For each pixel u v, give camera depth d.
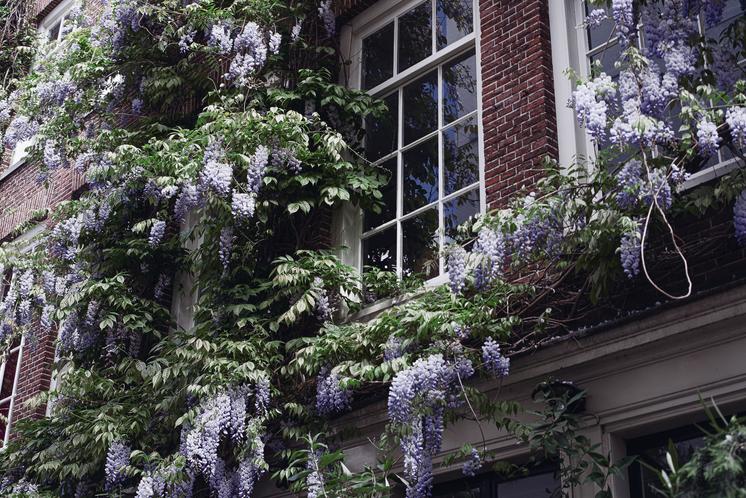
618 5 5.95
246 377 7.93
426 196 8.64
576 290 6.84
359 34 9.91
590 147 7.38
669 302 5.94
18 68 14.05
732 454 4.34
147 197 9.81
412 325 6.89
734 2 7.03
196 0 10.98
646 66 5.85
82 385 9.03
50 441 9.60
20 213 13.42
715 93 5.73
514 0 8.18
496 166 7.80
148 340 10.04
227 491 7.96
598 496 5.67
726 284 5.71
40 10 14.73
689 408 5.93
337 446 7.84
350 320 8.48
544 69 7.73
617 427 6.24
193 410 7.89
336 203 9.20
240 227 8.98
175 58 11.15
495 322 6.86
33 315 10.50
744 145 5.64
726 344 5.84
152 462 8.42
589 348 6.33
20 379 12.15
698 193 6.02
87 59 11.27
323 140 8.89
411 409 6.42
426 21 9.31
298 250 8.58
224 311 8.58
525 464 6.84
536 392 6.52
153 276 10.17
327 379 7.53
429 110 8.95
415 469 6.28
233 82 9.80
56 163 10.95
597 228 6.21
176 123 10.84
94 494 9.15
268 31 9.92
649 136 5.61
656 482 6.17
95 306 9.62
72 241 10.23
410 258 8.56
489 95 8.09
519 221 6.57
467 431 7.04
